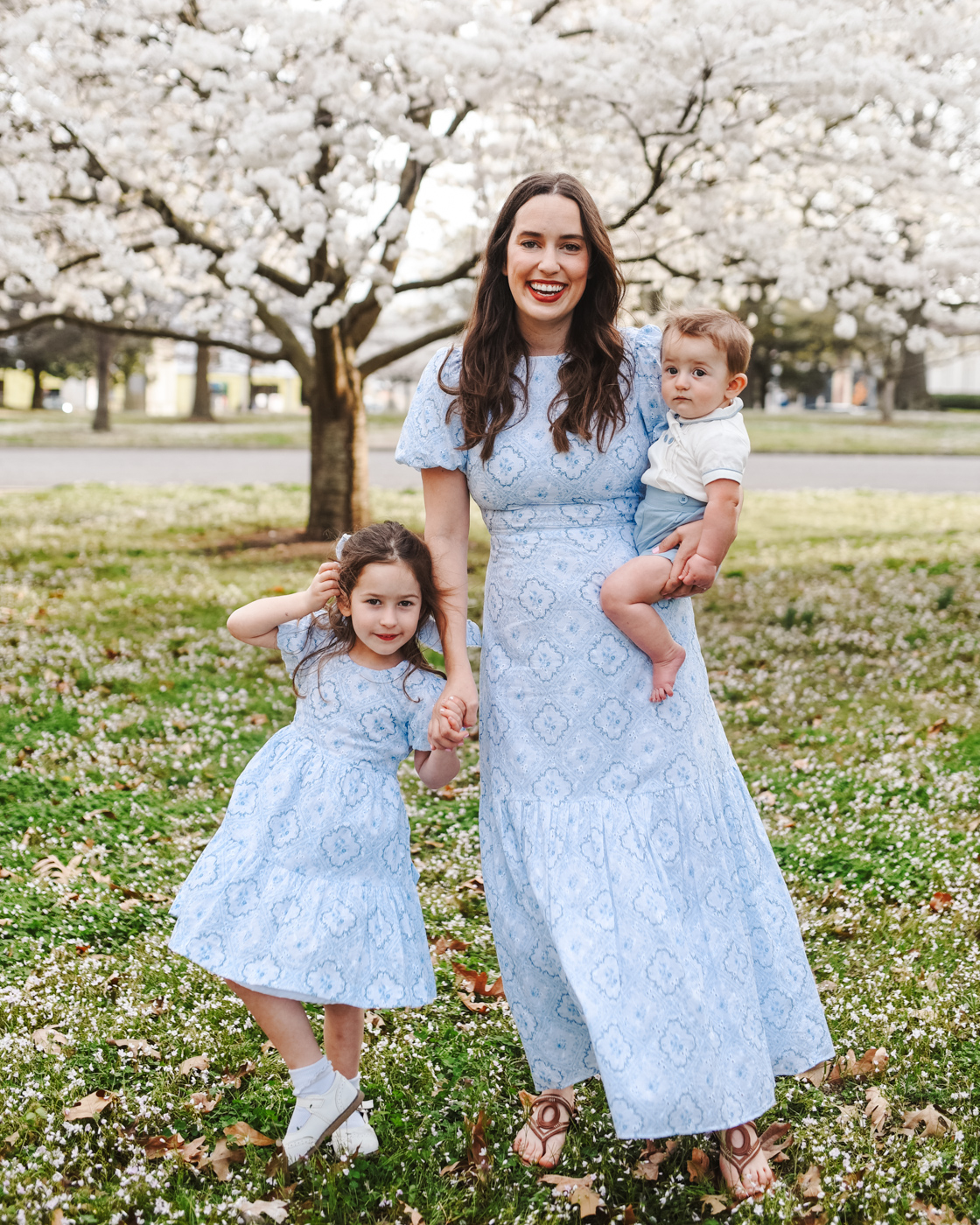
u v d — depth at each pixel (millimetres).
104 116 9289
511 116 9930
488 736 2527
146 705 6242
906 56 9867
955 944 3377
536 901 2379
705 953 2348
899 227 11055
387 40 8562
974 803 4574
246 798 2457
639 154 9703
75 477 21047
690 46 8367
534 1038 2477
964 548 12141
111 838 4402
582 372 2418
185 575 10547
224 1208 2275
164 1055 2863
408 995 2396
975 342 18156
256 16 8742
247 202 9742
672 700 2434
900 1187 2320
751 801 2613
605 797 2389
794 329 38000
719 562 2385
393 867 2488
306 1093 2420
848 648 7602
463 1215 2293
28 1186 2332
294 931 2322
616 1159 2467
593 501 2477
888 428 34125
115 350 34406
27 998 3127
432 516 2570
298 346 11891
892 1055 2793
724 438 2359
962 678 6645
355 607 2432
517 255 2361
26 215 9680
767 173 10477
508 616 2475
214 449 28094
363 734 2479
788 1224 2238
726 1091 2232
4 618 8375
